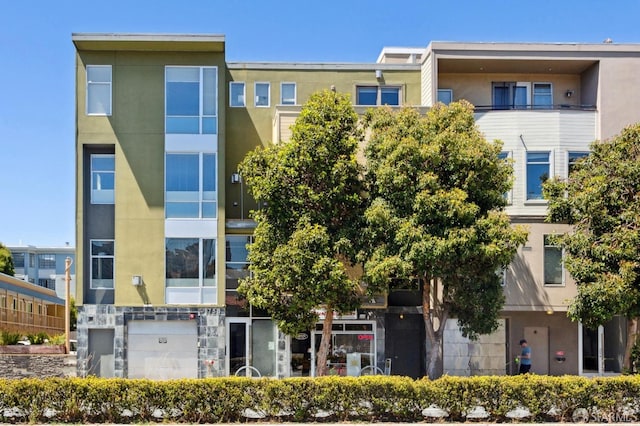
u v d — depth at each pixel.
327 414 19.50
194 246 28.19
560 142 28.59
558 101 31.36
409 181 23.25
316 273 23.08
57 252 93.06
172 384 19.06
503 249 22.58
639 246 22.50
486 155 23.38
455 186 23.48
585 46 29.34
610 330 29.58
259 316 28.77
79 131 28.23
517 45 29.41
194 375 27.88
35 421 18.77
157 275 28.00
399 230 22.86
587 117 28.92
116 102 28.42
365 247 23.86
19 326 46.12
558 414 19.44
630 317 23.56
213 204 28.33
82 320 27.92
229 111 30.22
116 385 19.02
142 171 28.30
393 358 29.38
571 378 19.69
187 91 28.59
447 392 19.27
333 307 24.45
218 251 28.12
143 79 28.50
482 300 24.14
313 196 23.97
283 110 28.59
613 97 29.16
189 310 27.95
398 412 19.23
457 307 24.61
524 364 27.95
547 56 29.45
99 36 27.83
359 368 28.52
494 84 31.45
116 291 27.91
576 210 24.22
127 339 27.94
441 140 23.22
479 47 29.39
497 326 24.66
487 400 19.31
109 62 28.48
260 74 30.47
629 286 22.50
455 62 29.91
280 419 19.17
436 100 29.12
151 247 28.06
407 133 23.95
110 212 28.78
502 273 27.28
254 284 24.42
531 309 28.00
